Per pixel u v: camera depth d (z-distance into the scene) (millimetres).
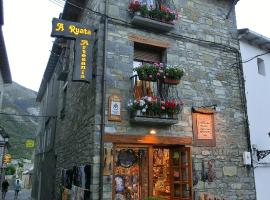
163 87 7656
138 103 7133
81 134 8148
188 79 8477
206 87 8734
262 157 9266
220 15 9750
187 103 8266
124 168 7340
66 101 11234
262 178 9258
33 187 23391
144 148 7629
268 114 10336
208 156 8188
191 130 8117
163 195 7992
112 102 7133
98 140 6852
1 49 13211
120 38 7711
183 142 7852
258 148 9531
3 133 17156
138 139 7262
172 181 8023
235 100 9227
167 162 8250
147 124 7480
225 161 8453
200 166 7992
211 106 8547
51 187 13273
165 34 8422
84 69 7055
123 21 7816
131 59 7738
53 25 6996
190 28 8961
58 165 11867
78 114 8828
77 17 10195
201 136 8219
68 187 8664
